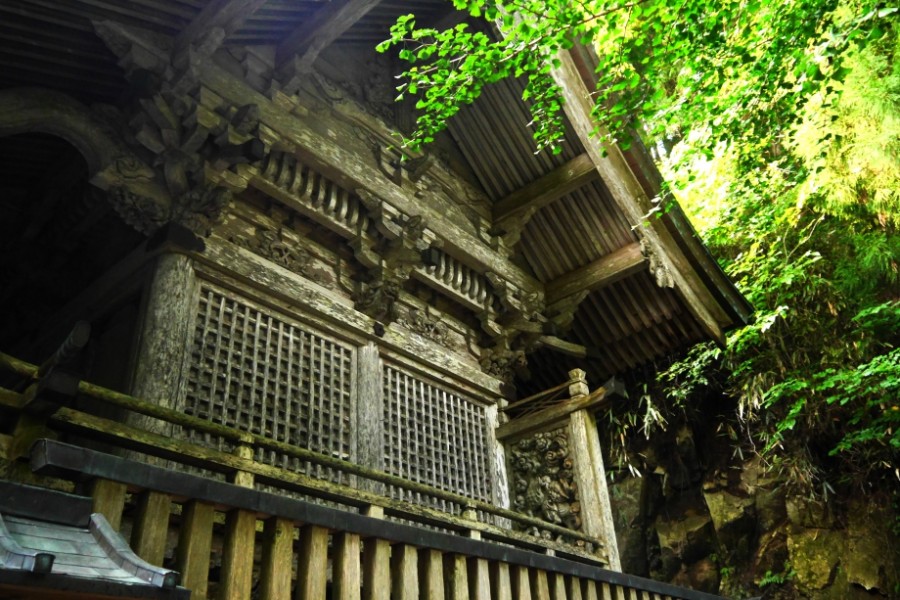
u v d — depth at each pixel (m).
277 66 7.07
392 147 8.30
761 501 12.81
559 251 9.94
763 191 12.68
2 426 3.56
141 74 6.02
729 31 8.29
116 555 2.61
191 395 6.08
